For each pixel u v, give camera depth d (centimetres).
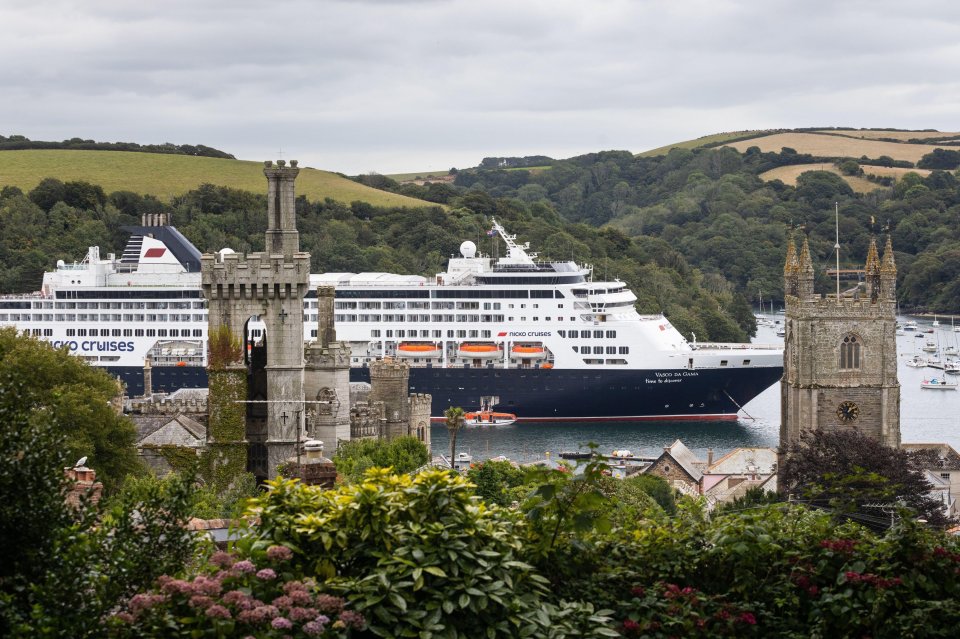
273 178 12444
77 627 3903
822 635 4816
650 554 5109
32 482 4166
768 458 19725
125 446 11738
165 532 4381
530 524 4928
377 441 13988
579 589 4909
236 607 4084
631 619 4784
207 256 12300
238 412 12425
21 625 3816
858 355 17950
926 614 4744
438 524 4497
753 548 5022
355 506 4531
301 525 4534
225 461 12400
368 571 4509
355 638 4391
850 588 4822
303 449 12406
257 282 12325
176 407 14512
